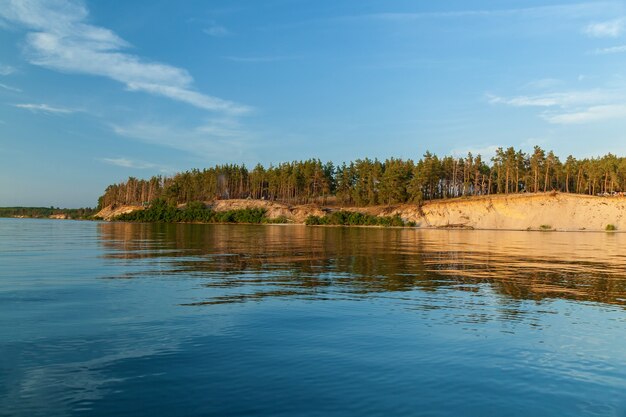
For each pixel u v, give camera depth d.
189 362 11.85
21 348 12.77
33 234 82.25
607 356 13.02
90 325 15.33
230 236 80.81
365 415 9.01
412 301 20.52
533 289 24.45
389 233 104.69
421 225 150.62
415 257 42.34
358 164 192.38
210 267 32.53
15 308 17.81
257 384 10.46
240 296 21.16
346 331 15.12
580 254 48.03
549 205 144.75
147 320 16.19
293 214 180.50
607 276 30.03
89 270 29.58
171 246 53.41
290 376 10.99
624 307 19.75
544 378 11.24
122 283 24.39
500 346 13.75
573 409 9.55
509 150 167.00
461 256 44.06
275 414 8.98
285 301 20.05
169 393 9.88
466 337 14.65
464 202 155.00
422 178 165.75
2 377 10.64
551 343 14.16
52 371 11.06
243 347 13.21
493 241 73.06
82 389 10.02
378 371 11.45
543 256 44.97
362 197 186.12
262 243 61.38
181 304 19.08
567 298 21.84
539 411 9.41
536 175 169.00
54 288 22.45
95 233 88.31
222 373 11.11
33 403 9.29
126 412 8.95
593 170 163.75
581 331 15.62
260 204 191.50
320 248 52.94
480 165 184.00
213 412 9.00
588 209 140.25
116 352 12.55
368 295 21.91
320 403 9.52
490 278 28.61
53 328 14.90
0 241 60.28
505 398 10.01
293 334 14.65
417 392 10.20
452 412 9.25
